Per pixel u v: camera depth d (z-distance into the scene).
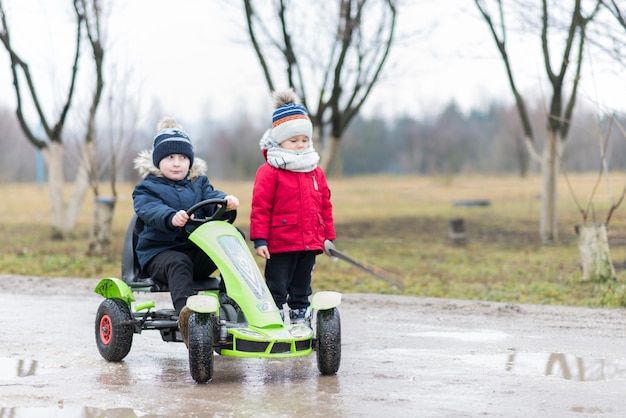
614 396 5.74
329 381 6.26
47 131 20.73
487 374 6.50
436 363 6.95
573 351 7.47
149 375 6.52
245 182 76.44
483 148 90.69
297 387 6.05
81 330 8.72
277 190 7.05
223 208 6.71
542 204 19.61
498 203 36.84
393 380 6.28
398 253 18.02
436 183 60.69
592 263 12.77
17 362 7.05
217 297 6.74
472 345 7.79
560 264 15.53
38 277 13.67
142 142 41.16
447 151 90.38
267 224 7.02
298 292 7.33
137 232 7.11
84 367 6.85
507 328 8.77
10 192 54.38
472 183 57.38
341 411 5.32
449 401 5.59
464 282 13.37
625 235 19.83
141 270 7.13
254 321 6.15
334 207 36.31
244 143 89.62
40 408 5.50
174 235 6.94
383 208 35.31
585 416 5.20
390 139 104.44
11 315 9.73
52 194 21.06
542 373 6.54
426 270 15.01
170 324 6.73
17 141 83.19
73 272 14.68
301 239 7.05
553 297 11.55
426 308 10.29
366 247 19.38
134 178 44.25
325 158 18.50
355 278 13.77
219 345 6.23
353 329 8.77
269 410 5.36
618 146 48.19
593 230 12.79
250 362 7.08
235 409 5.39
